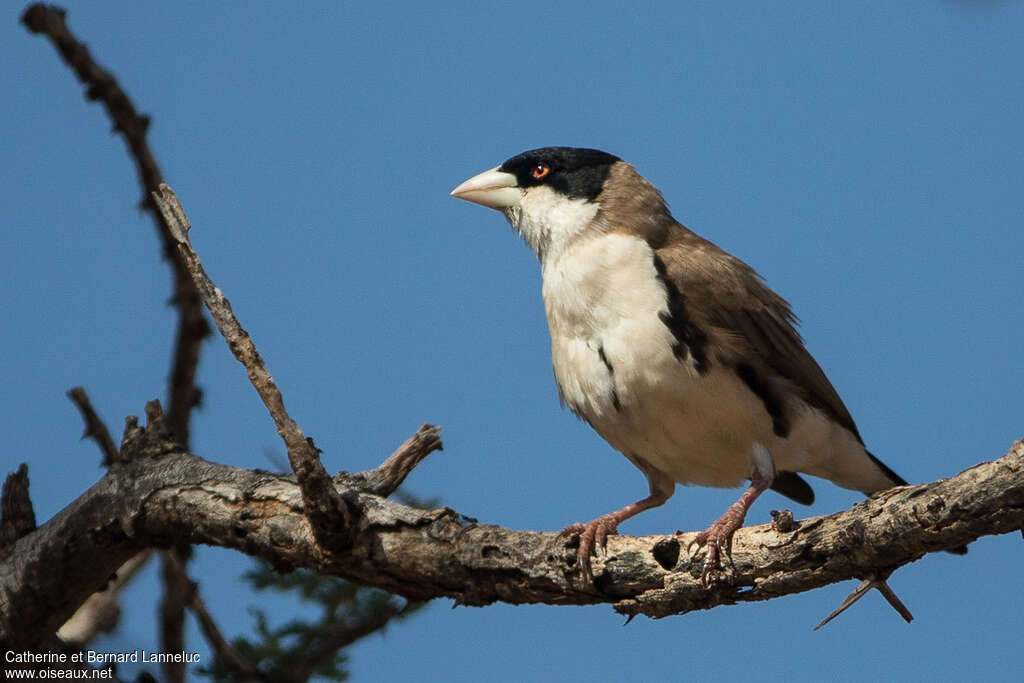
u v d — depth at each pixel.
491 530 9.35
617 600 9.06
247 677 11.65
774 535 8.50
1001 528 7.67
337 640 11.77
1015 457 7.58
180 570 11.76
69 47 11.91
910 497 7.99
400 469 10.33
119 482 10.52
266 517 9.84
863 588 8.21
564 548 9.02
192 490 10.17
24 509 10.92
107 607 12.45
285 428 8.91
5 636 10.80
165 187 8.83
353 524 9.41
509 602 9.40
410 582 9.51
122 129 12.23
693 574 8.70
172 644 11.75
